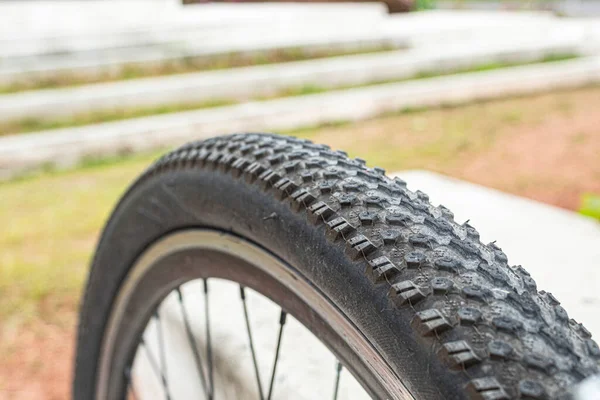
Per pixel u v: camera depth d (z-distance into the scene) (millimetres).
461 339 532
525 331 526
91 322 1219
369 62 7012
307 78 6488
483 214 1898
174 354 1417
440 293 567
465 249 615
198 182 870
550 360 501
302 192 721
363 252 626
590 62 7664
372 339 609
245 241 801
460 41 8633
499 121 5555
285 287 742
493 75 6836
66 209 3490
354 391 1097
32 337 2250
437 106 6254
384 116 5898
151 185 984
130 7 8117
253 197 777
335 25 8312
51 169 4520
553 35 9133
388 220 652
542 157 4418
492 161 4332
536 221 1845
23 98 5359
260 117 5340
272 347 1238
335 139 5012
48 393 1985
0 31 6480
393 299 586
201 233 881
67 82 6098
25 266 2740
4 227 3207
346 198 693
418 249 614
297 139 881
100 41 6516
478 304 552
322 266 669
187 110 5734
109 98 5527
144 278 1046
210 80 6055
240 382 1155
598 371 504
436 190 2113
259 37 7598
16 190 3947
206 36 7172
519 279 604
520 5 15805
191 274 950
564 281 1448
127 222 1054
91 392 1298
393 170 4078
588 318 1256
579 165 4223
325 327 688
